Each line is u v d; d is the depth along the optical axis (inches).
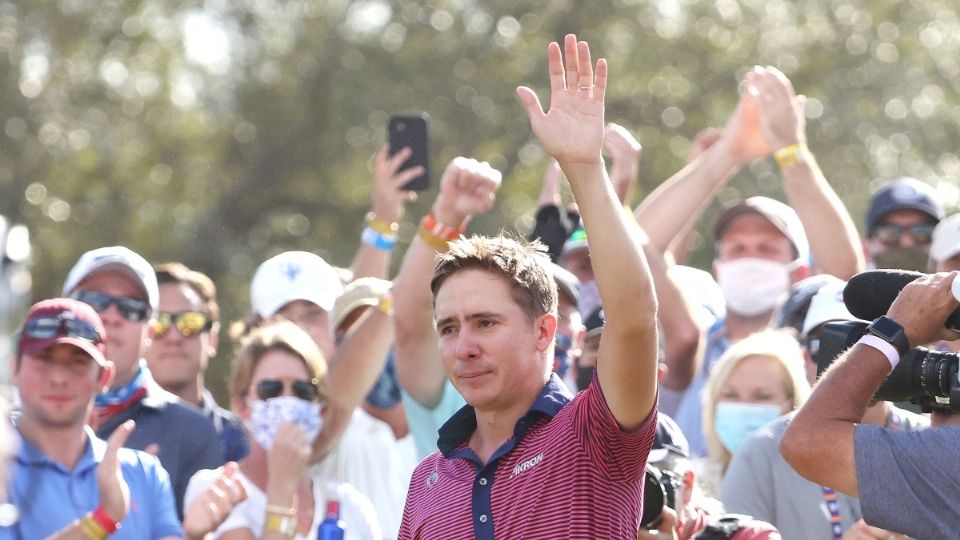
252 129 2923.2
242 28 2979.8
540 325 561.6
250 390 711.7
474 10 2883.9
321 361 724.7
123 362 766.5
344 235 2878.9
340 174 2869.1
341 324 863.1
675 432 647.8
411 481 585.3
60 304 677.9
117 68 2979.8
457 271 561.6
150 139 2942.9
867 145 2760.8
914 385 549.3
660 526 603.5
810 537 693.3
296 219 2898.6
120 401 762.8
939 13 2837.1
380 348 770.8
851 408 541.0
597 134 530.6
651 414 536.4
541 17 2847.0
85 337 672.4
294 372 709.9
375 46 2886.3
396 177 896.9
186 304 856.9
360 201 2847.0
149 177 2906.0
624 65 2768.2
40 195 2819.9
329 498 713.0
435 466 577.6
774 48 2805.1
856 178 2721.5
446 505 557.9
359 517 717.3
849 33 2824.8
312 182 2893.7
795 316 826.8
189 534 642.2
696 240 2429.9
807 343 778.8
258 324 887.7
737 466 714.8
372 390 861.8
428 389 739.4
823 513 693.9
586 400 541.0
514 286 557.0
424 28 2866.6
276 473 682.2
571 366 799.1
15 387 676.1
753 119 901.8
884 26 2819.9
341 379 765.9
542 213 862.5
